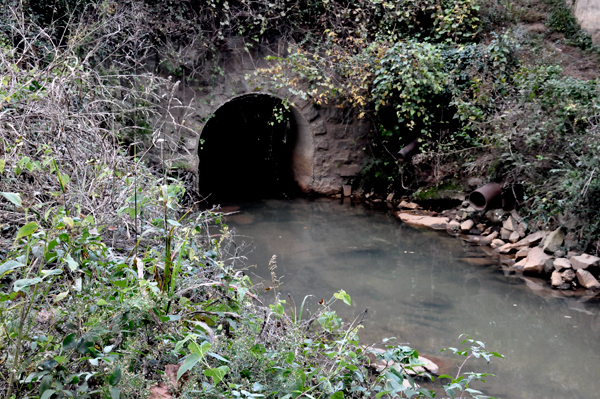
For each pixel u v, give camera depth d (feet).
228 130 41.86
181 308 7.08
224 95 29.25
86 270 6.27
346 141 32.30
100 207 8.00
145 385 5.94
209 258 9.00
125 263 6.98
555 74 24.04
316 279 18.10
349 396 7.13
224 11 27.76
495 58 25.95
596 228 19.25
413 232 24.75
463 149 25.95
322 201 31.07
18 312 5.52
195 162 28.53
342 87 29.17
